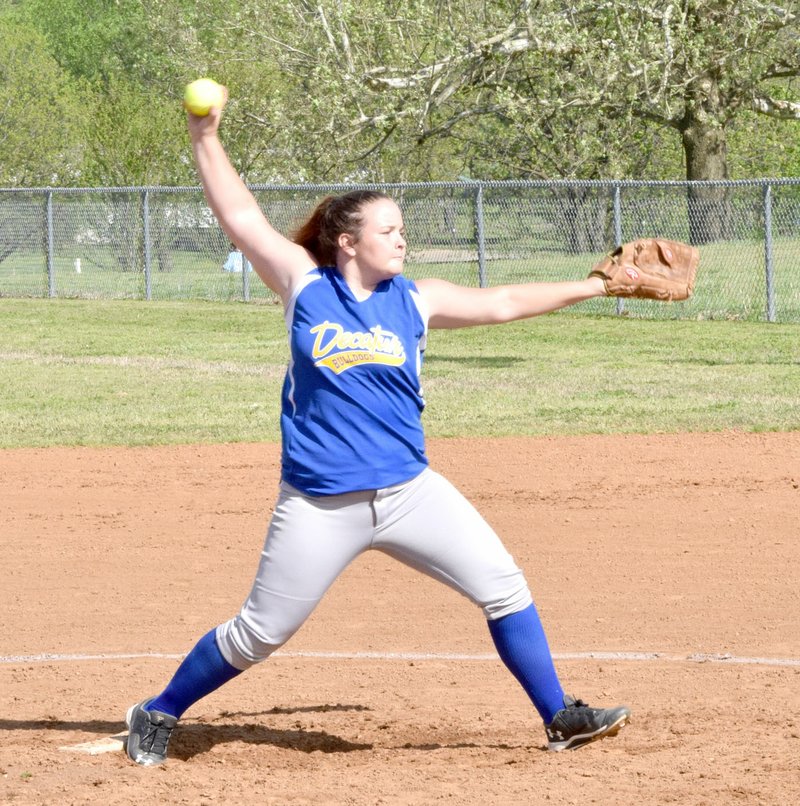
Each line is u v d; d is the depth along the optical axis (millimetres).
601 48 106562
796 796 14188
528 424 47094
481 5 110562
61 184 143375
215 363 66000
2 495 37469
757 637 23500
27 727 18125
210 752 16812
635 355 66500
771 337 72438
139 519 34406
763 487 37000
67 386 58438
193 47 129500
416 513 15102
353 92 111375
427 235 94625
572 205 92188
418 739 17547
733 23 106812
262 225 15086
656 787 14656
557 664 21688
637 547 30703
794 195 87875
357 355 14500
